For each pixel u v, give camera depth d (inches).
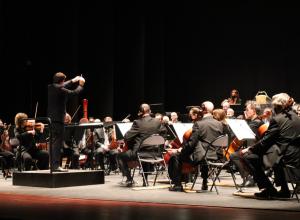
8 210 185.9
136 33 566.3
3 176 343.6
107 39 543.5
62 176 269.4
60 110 272.4
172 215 173.9
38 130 325.1
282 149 212.2
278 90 541.0
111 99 541.3
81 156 367.6
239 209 189.8
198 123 246.2
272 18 544.1
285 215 174.7
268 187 220.2
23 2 498.3
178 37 589.6
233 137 275.9
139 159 261.4
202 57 578.2
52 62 496.7
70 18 495.5
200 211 184.1
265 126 241.9
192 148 243.1
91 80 537.3
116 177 347.3
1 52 489.4
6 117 496.4
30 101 501.7
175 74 591.5
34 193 242.1
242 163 232.1
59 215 173.6
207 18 575.2
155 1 584.1
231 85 563.5
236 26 561.3
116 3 570.9
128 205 200.7
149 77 588.1
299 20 532.1
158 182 302.5
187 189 261.1
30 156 309.7
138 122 264.8
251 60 553.6
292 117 214.2
